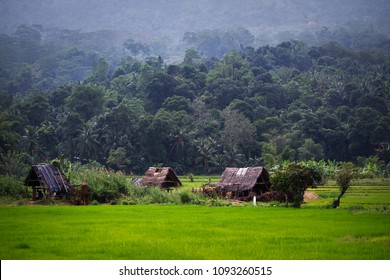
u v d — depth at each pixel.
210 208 78.69
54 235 48.06
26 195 103.56
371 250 41.66
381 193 115.00
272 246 42.97
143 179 111.06
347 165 84.31
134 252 40.75
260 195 97.38
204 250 41.41
